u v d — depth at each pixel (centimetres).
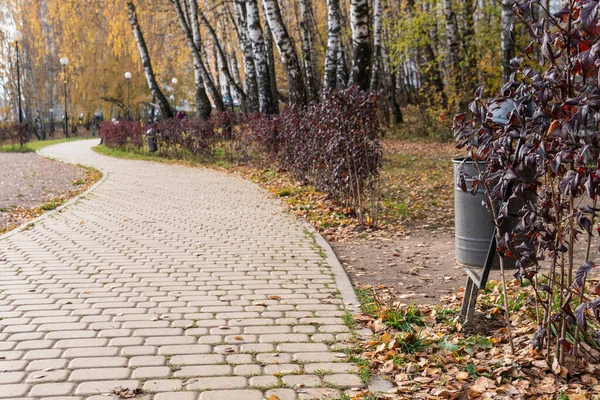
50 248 808
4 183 1772
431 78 2591
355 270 696
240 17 2695
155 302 563
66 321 509
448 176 1503
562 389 371
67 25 3294
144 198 1327
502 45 1969
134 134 2945
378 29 2673
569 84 338
